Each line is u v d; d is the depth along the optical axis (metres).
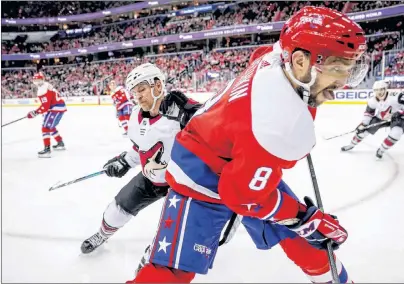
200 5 18.75
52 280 1.96
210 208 1.38
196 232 1.34
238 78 1.37
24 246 2.47
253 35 18.06
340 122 7.93
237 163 1.17
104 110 12.97
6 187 3.92
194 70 17.22
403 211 2.85
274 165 1.16
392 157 4.69
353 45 1.05
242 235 2.57
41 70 20.70
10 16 22.34
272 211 1.30
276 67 1.18
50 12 22.56
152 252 1.35
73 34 22.20
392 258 2.14
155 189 2.13
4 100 16.28
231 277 1.97
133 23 20.56
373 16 13.55
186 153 1.37
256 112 1.13
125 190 2.21
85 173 4.52
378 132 6.57
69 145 6.48
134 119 2.07
